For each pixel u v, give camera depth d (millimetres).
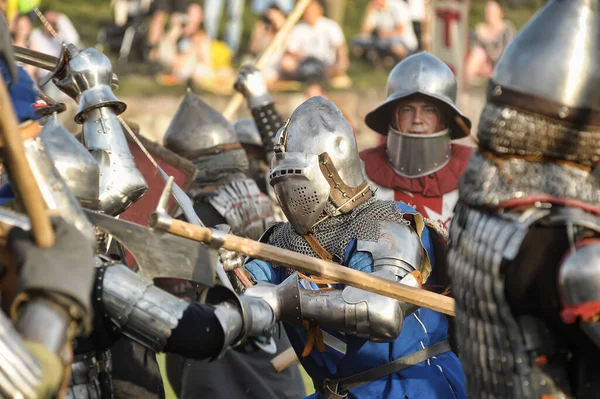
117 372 7617
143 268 6910
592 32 5809
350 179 8320
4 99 5008
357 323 7668
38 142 6137
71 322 5297
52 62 8953
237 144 12492
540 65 5824
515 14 35125
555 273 5719
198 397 11469
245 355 11555
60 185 6141
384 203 8352
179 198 7855
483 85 29500
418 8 31797
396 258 7934
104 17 33594
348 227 8242
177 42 30375
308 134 8297
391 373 8203
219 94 29172
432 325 8344
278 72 29609
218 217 12078
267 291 7797
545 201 5781
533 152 5887
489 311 5977
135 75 30031
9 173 5195
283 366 10758
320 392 8453
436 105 11953
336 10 32031
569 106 5777
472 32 30688
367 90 29297
